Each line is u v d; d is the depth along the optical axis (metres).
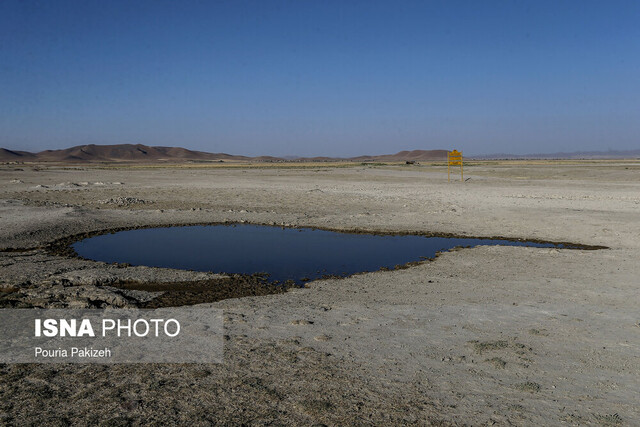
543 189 34.91
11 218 19.28
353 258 13.69
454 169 67.62
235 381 5.77
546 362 6.32
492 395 5.44
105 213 22.06
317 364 6.25
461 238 16.84
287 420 4.91
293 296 9.69
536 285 10.38
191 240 16.55
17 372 6.01
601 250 13.98
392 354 6.59
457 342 7.04
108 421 4.86
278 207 25.30
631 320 8.00
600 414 5.02
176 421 4.88
